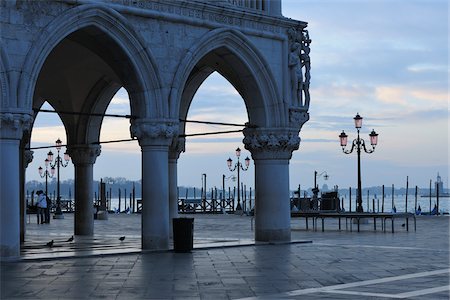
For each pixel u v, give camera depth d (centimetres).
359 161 4641
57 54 3250
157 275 1970
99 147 3666
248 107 3098
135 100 2692
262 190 3081
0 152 2316
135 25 2638
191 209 8225
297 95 3131
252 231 4100
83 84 3528
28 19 2372
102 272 2036
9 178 2319
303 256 2514
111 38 2592
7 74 2314
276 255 2544
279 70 3091
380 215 3844
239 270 2091
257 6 3072
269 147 3061
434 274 2005
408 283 1819
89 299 1561
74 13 2461
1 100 2305
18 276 1942
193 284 1792
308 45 3192
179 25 2759
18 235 2348
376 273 2023
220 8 2870
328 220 5312
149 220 2692
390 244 3044
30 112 2358
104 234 3781
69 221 5466
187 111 3544
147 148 2698
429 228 4262
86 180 3659
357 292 1662
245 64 2995
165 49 2714
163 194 2700
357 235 3644
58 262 2305
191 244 2669
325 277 1934
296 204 5569
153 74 2675
